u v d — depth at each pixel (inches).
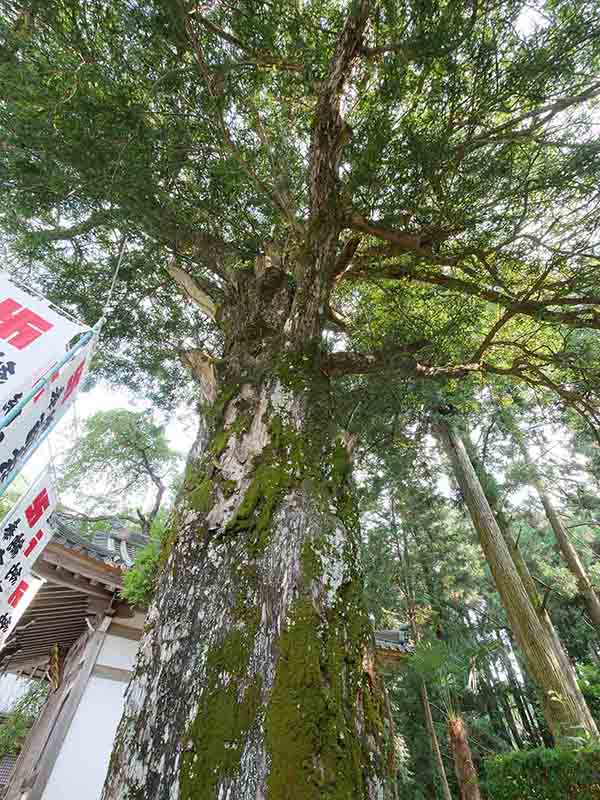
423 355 186.7
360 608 73.9
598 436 178.4
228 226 166.9
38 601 210.5
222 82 118.0
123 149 111.0
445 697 280.5
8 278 89.0
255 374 110.7
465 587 488.7
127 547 370.3
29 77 96.7
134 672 73.0
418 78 118.6
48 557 188.1
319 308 120.3
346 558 77.9
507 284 168.9
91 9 98.7
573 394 181.6
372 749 58.7
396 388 199.8
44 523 134.4
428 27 99.0
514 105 126.2
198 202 152.6
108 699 199.8
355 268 172.6
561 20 107.7
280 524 79.0
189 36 104.3
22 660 314.2
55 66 99.3
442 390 248.5
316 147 114.6
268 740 54.7
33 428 84.2
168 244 166.6
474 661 309.0
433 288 206.4
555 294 153.4
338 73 107.6
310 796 49.5
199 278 176.1
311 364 112.4
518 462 395.9
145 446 503.2
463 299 192.2
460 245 157.4
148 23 99.7
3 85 97.1
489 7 104.0
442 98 121.3
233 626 69.7
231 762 55.6
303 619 65.7
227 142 130.6
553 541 553.9
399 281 202.1
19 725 385.7
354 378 227.9
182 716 62.9
